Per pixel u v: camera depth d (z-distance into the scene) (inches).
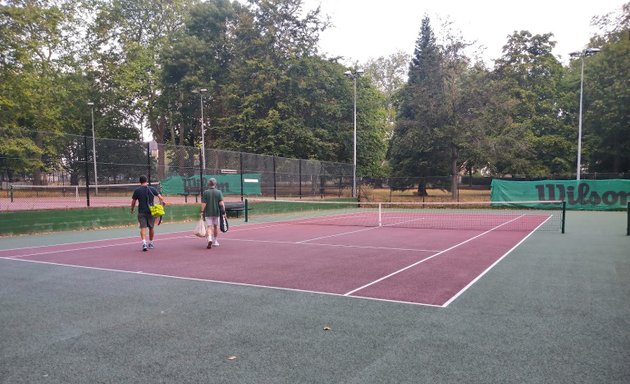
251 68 1587.1
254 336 192.9
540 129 1793.8
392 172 1784.0
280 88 1566.2
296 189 1173.7
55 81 1774.1
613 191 1086.4
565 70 2006.6
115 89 1934.1
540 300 252.8
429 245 502.0
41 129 1649.9
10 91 1441.9
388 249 470.6
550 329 200.4
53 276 328.5
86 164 727.1
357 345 180.9
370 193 1486.2
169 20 1975.9
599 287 285.7
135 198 465.7
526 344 180.9
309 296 264.7
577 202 1127.6
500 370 155.2
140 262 390.6
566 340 185.8
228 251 459.5
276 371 155.5
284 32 1643.7
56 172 837.8
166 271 346.9
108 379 150.2
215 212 488.7
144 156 883.4
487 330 199.2
